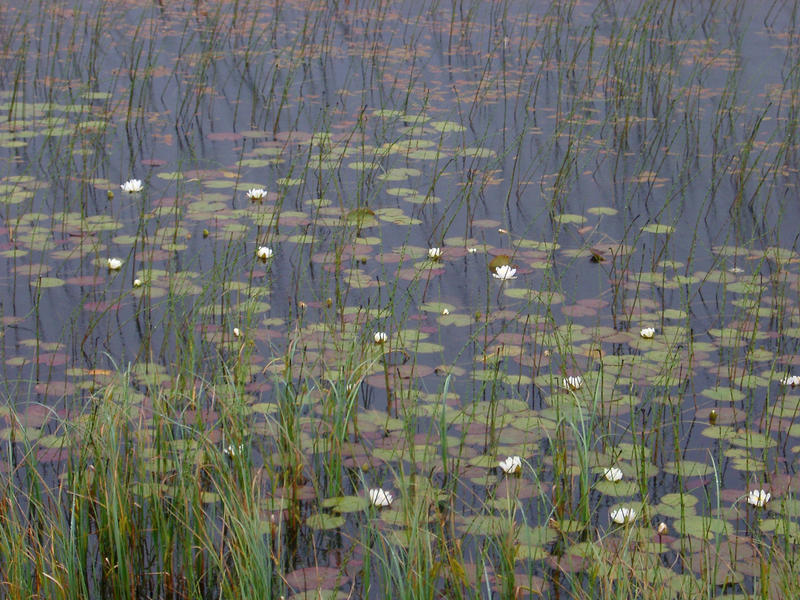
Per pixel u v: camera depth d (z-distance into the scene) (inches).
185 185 232.4
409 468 127.8
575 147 263.7
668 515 118.6
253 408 138.2
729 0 431.2
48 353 156.3
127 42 358.0
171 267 185.2
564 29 384.8
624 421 140.0
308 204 223.6
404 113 287.1
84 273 185.9
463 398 145.3
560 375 151.9
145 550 115.2
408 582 100.4
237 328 157.8
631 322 169.6
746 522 117.6
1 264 189.2
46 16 390.6
